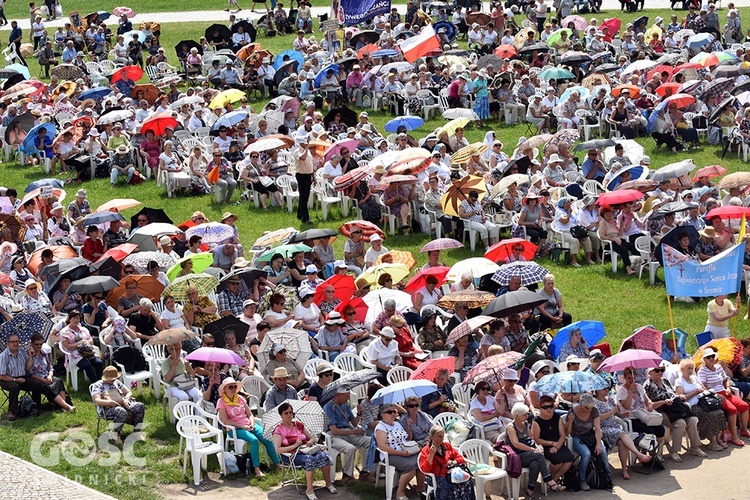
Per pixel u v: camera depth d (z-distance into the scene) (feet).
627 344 206.08
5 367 196.85
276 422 177.17
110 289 220.23
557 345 211.61
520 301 213.66
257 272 232.53
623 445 185.57
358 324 223.51
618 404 190.60
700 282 222.89
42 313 203.31
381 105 423.64
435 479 169.89
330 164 312.09
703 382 201.16
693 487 181.47
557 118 377.09
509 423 182.09
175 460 184.55
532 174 312.71
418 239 292.61
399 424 178.50
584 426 181.27
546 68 419.54
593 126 374.84
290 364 199.93
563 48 481.87
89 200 324.19
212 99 388.78
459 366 209.77
